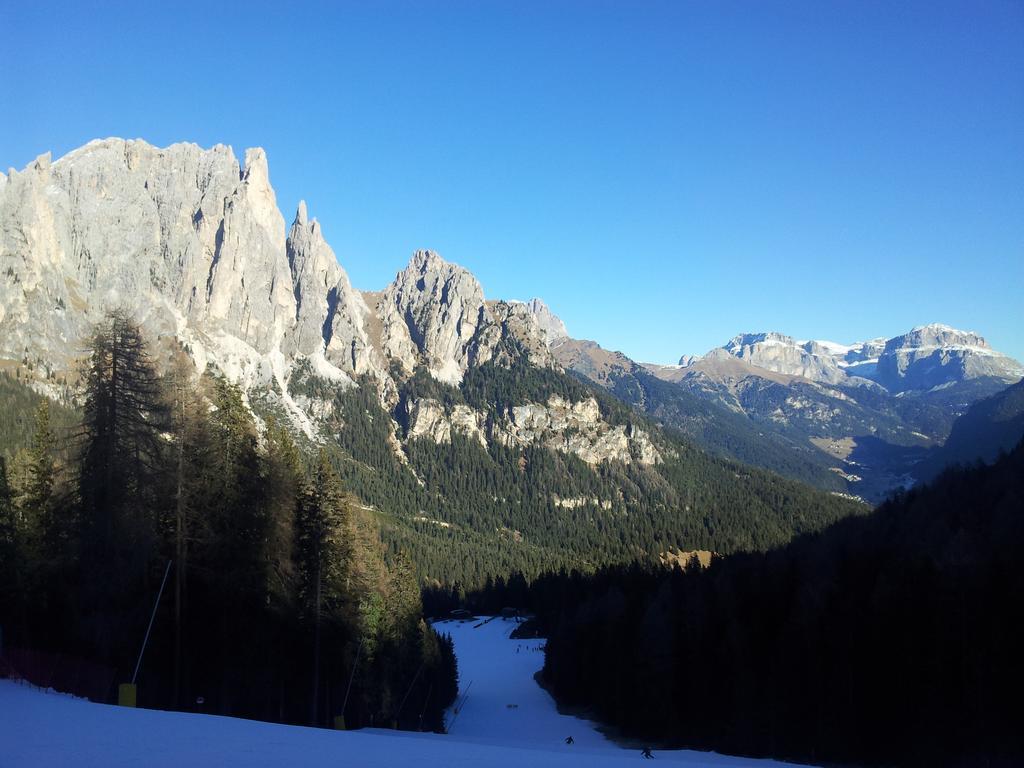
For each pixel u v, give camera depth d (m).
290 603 56.72
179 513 46.75
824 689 70.25
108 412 44.41
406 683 87.44
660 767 41.31
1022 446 101.38
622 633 101.88
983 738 59.53
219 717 40.81
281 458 58.50
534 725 104.62
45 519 47.12
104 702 43.16
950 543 74.12
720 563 129.50
